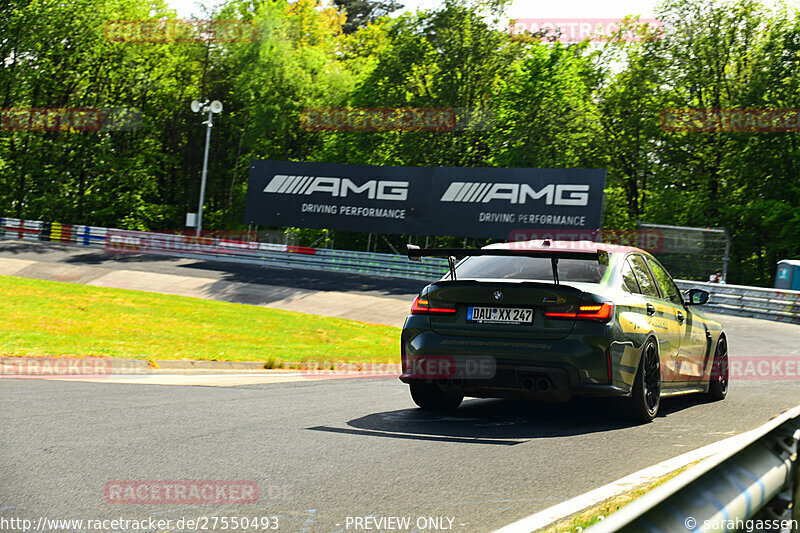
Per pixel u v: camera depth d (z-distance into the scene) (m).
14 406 7.86
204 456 5.87
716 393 10.54
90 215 67.06
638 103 59.66
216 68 70.44
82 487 4.89
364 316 30.33
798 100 54.59
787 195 55.97
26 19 62.34
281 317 26.55
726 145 57.44
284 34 67.62
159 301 29.03
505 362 7.62
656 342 8.37
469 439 6.92
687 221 57.53
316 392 10.41
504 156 55.44
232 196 68.69
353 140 60.31
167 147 72.69
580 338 7.46
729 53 57.25
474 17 58.06
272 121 64.19
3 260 42.88
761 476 3.75
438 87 58.38
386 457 6.04
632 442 7.00
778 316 33.66
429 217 46.53
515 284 7.72
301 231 62.44
